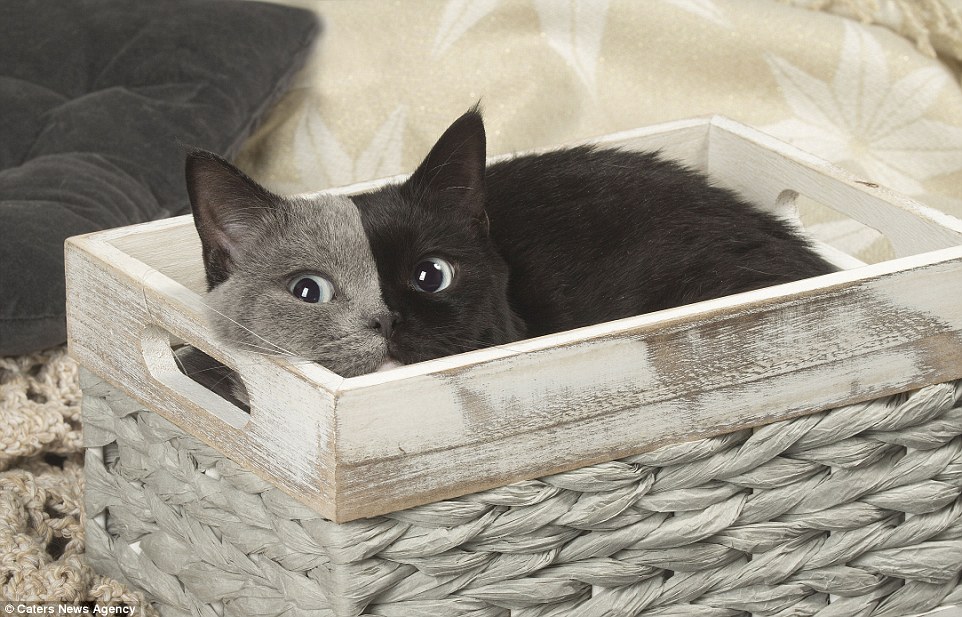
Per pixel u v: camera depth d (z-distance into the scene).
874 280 1.02
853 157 1.75
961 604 1.17
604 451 0.97
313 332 0.98
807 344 1.02
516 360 0.91
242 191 1.02
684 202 1.26
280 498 0.94
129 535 1.15
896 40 1.76
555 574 0.99
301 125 1.81
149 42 1.72
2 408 1.31
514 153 1.40
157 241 1.18
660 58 1.79
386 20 1.82
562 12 1.79
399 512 0.92
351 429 0.87
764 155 1.36
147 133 1.59
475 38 1.80
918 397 1.07
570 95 1.79
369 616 0.94
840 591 1.11
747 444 1.03
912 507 1.10
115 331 1.08
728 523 1.03
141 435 1.10
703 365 0.98
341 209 1.06
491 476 0.94
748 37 1.75
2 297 1.32
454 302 1.05
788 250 1.22
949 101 1.73
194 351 1.16
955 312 1.07
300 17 1.80
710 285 1.16
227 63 1.69
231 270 1.03
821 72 1.75
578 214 1.26
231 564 1.03
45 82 1.71
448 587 0.96
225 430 0.98
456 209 1.12
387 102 1.80
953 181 1.75
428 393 0.89
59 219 1.40
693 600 1.07
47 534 1.24
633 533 1.01
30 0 1.80
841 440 1.06
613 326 0.95
